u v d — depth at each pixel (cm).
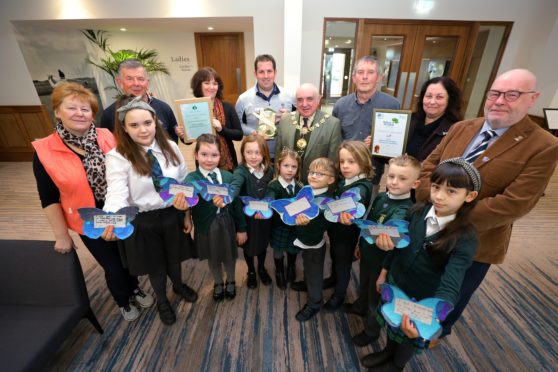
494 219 94
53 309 122
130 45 466
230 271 158
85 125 110
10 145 399
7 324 114
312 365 130
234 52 471
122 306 149
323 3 317
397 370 117
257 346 139
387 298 90
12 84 370
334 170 133
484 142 105
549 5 323
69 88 105
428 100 151
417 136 165
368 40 337
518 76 90
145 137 110
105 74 473
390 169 112
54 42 396
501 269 191
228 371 127
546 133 90
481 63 362
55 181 109
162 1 318
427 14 324
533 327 149
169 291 173
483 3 321
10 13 329
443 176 88
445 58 354
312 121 162
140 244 124
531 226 242
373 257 124
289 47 304
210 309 160
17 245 122
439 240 91
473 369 128
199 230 142
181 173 132
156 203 122
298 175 163
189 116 171
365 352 135
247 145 143
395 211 112
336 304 155
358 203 112
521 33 338
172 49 471
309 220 122
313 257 140
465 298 122
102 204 121
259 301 165
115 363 131
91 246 127
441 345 139
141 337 143
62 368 129
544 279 183
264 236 157
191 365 130
